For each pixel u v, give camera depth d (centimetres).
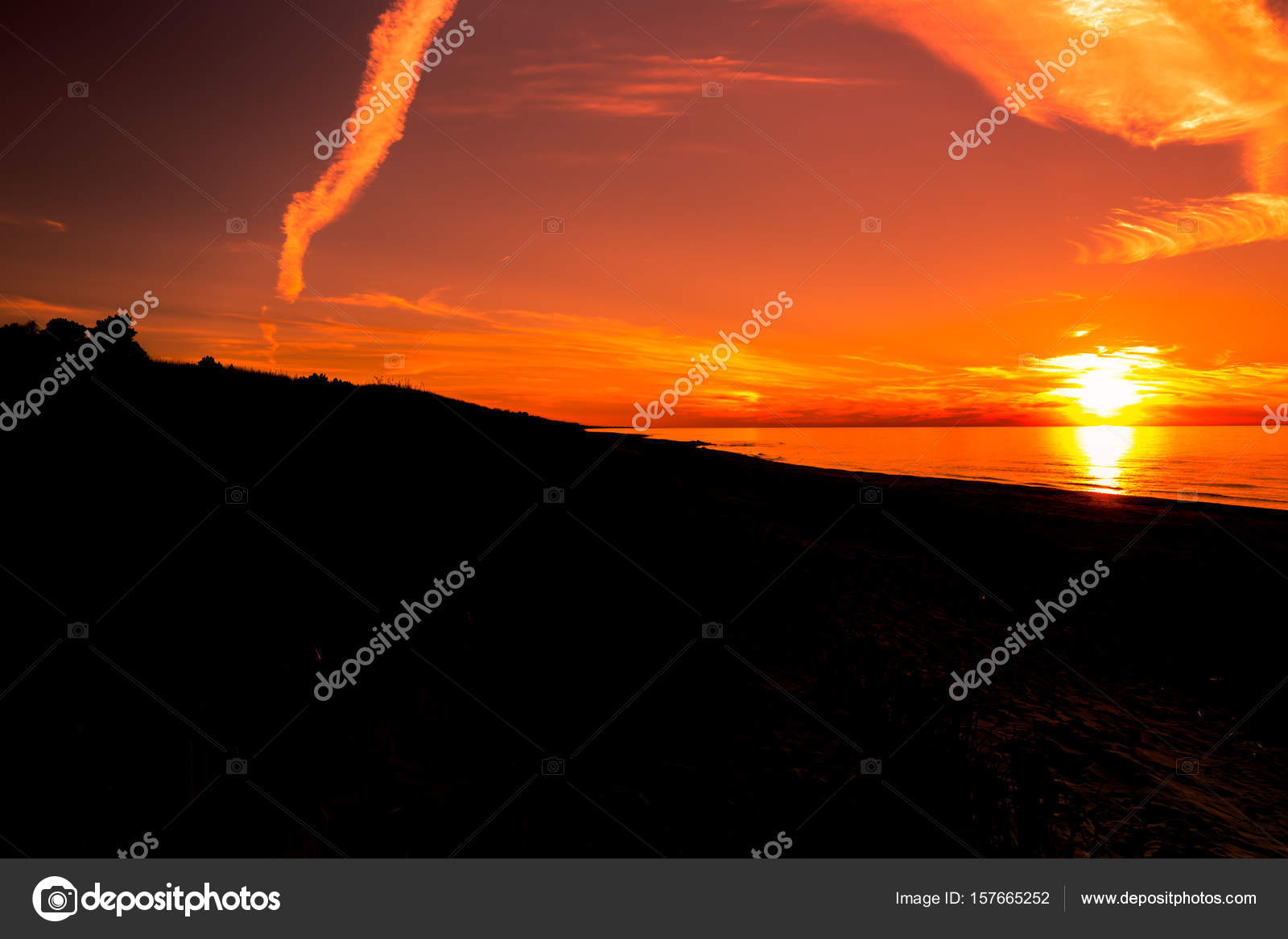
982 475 4428
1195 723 750
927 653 866
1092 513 2280
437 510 1015
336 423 1415
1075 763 587
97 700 448
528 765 502
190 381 1480
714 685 675
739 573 1068
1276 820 541
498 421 2155
